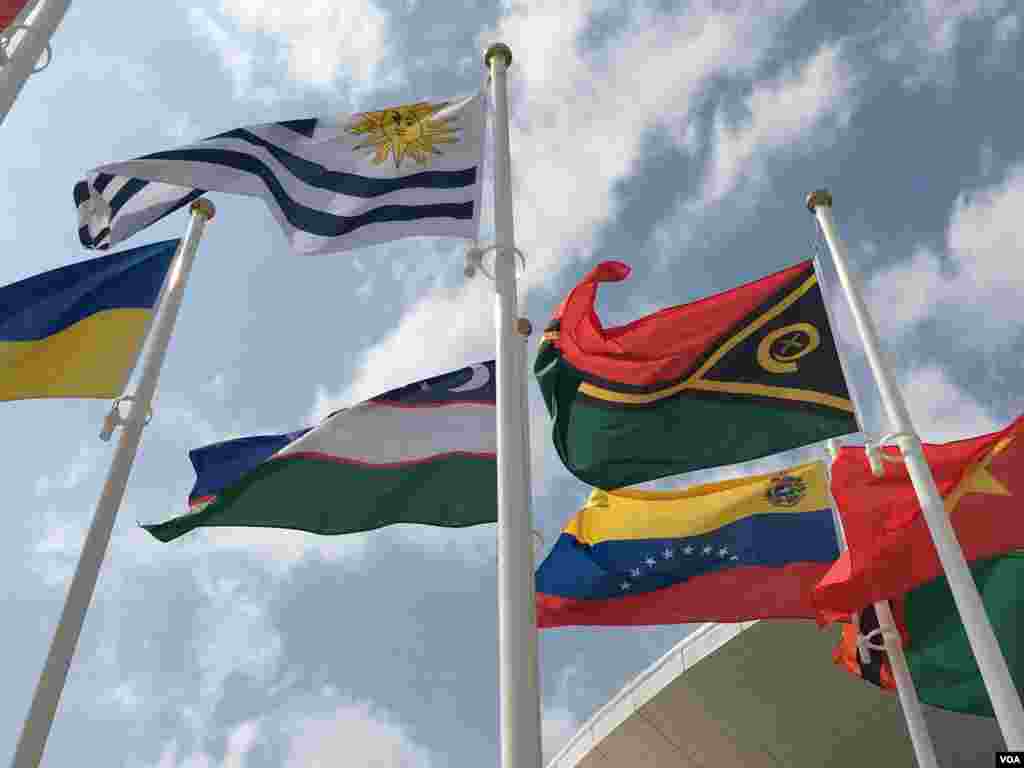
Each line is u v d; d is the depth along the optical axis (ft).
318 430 32.53
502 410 19.97
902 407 29.40
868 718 60.70
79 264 34.88
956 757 59.21
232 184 27.89
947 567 25.93
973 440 32.24
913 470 28.09
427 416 33.24
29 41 23.12
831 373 30.78
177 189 31.89
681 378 30.96
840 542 37.60
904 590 29.94
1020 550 34.73
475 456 32.50
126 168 27.30
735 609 36.32
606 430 30.50
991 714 33.45
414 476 32.12
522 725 15.67
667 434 30.42
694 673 60.85
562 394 30.86
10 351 32.30
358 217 27.94
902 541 30.50
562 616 36.78
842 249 33.91
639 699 63.98
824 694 60.08
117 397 32.65
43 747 24.91
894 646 34.47
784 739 62.64
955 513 31.09
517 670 16.28
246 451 37.52
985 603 34.58
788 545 37.63
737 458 30.01
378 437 32.71
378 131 29.37
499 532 18.24
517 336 21.53
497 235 23.38
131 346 33.96
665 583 37.11
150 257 36.55
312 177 28.60
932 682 34.68
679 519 38.73
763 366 31.14
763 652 58.85
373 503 31.68
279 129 29.07
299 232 27.66
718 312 31.91
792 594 36.37
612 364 31.17
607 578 37.32
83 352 33.32
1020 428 31.91
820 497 38.88
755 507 38.78
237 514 31.09
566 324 31.45
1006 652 33.73
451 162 28.78
